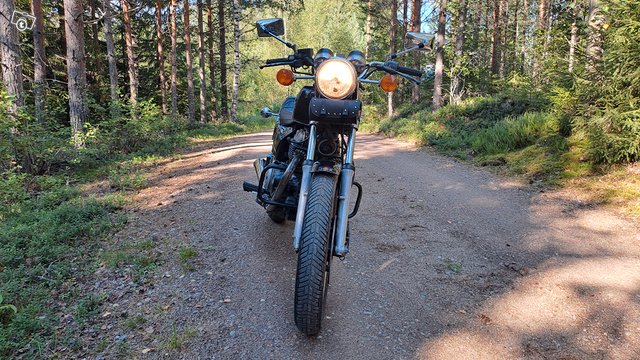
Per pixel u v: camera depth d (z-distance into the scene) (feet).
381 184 25.54
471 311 12.07
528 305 12.37
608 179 22.77
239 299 12.28
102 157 33.99
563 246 16.40
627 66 24.02
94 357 10.00
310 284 9.73
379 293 12.85
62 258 14.93
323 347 10.30
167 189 23.98
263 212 19.44
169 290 12.80
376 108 87.20
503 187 24.36
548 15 77.36
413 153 37.63
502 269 14.61
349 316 11.60
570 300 12.62
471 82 69.82
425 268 14.56
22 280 13.09
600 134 23.50
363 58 12.09
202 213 19.42
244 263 14.46
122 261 14.57
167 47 88.63
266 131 74.64
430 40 12.42
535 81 46.03
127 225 18.07
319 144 11.17
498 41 95.61
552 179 24.31
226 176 26.78
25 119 27.25
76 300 12.39
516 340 10.84
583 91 27.45
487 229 18.19
